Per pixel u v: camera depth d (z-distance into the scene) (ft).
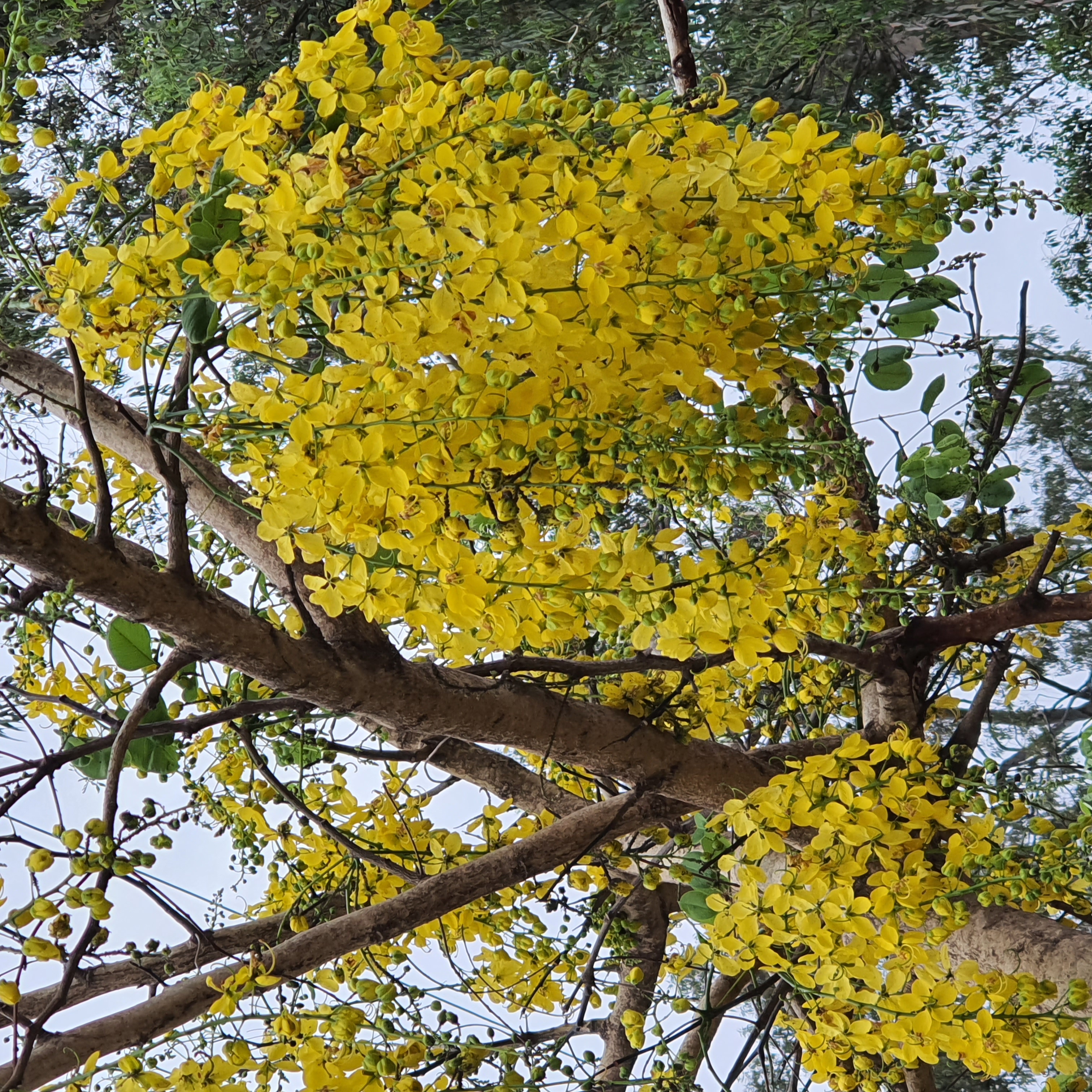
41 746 5.07
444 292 3.44
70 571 4.70
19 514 4.55
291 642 5.35
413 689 5.65
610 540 4.13
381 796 7.56
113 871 4.35
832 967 5.04
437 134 3.58
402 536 3.85
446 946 6.64
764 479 3.96
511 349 3.64
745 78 12.54
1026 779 7.53
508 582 4.04
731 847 5.77
